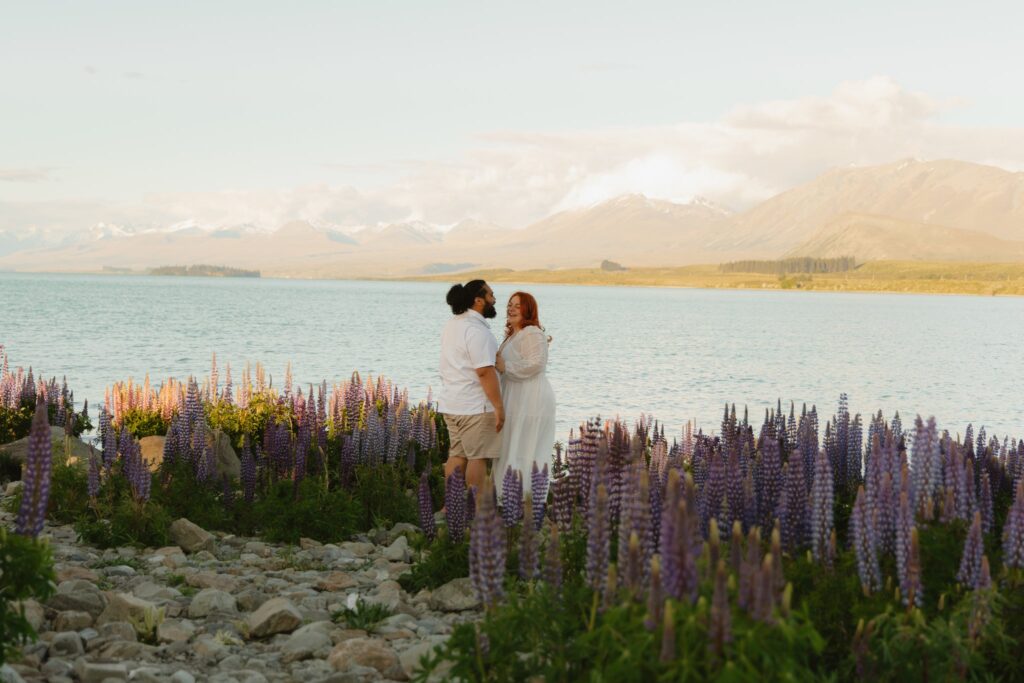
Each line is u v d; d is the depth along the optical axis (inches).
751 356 2329.0
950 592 222.2
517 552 312.0
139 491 409.1
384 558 396.5
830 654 219.3
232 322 3590.1
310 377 1594.5
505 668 214.8
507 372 442.0
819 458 245.0
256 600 322.7
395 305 6407.5
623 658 172.1
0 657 212.5
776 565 186.1
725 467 306.2
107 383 1380.4
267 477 503.5
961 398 1485.0
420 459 584.1
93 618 296.2
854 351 2593.5
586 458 308.5
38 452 262.7
